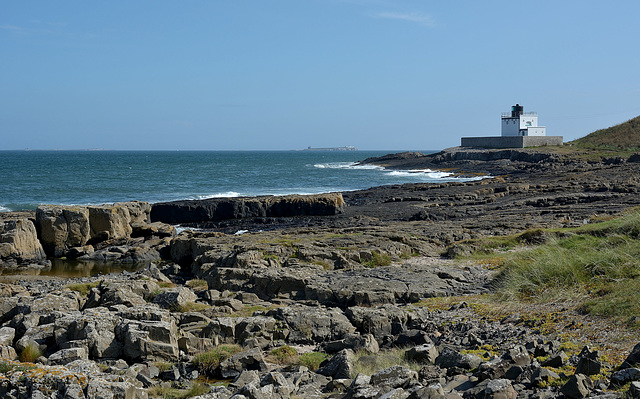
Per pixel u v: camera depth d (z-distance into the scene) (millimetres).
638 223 19984
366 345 13297
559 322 13258
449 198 53562
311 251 24594
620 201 41688
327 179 96562
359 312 15797
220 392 10023
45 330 13891
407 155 137500
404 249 26641
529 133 119938
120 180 93938
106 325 13547
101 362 12742
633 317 12148
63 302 16781
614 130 106938
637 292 13367
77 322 13570
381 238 28359
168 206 50469
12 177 99125
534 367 9766
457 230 31359
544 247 20422
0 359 10547
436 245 28328
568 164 83500
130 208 42062
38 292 21219
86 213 38125
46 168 131625
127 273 28562
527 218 35281
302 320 15328
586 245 19359
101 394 8945
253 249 25125
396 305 17594
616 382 8641
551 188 53812
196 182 90875
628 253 16688
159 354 13078
